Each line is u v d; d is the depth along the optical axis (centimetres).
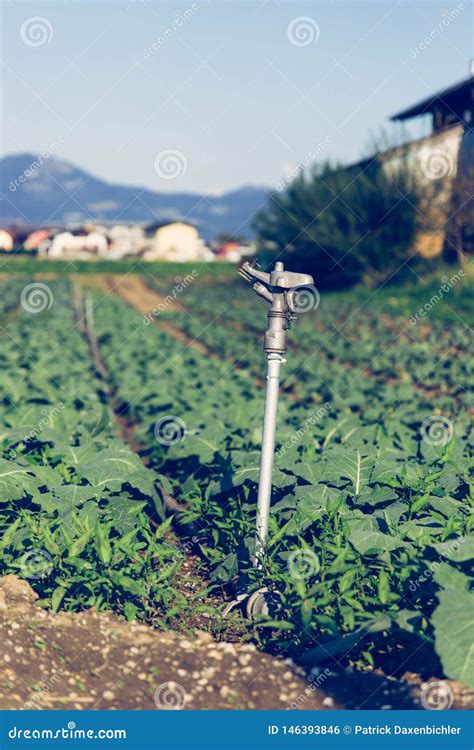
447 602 443
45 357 1684
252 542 567
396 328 2314
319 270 3794
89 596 530
